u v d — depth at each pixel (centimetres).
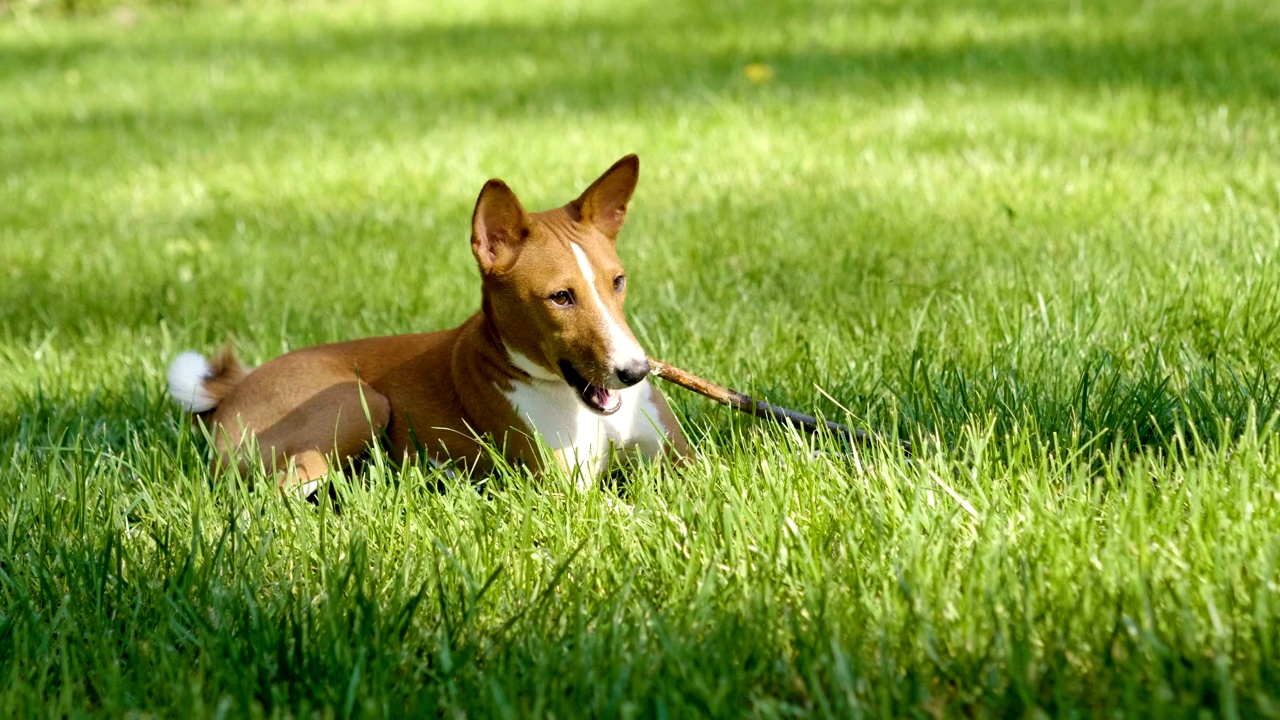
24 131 1605
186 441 639
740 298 848
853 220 1005
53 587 495
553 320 580
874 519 474
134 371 765
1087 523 468
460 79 1712
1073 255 857
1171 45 1506
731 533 485
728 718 382
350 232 1084
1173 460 512
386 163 1299
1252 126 1155
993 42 1628
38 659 440
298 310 889
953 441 578
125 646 459
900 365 680
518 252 592
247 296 935
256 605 452
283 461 624
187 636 454
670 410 645
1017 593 429
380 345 675
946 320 752
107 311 920
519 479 564
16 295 973
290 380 643
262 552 504
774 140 1283
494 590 474
